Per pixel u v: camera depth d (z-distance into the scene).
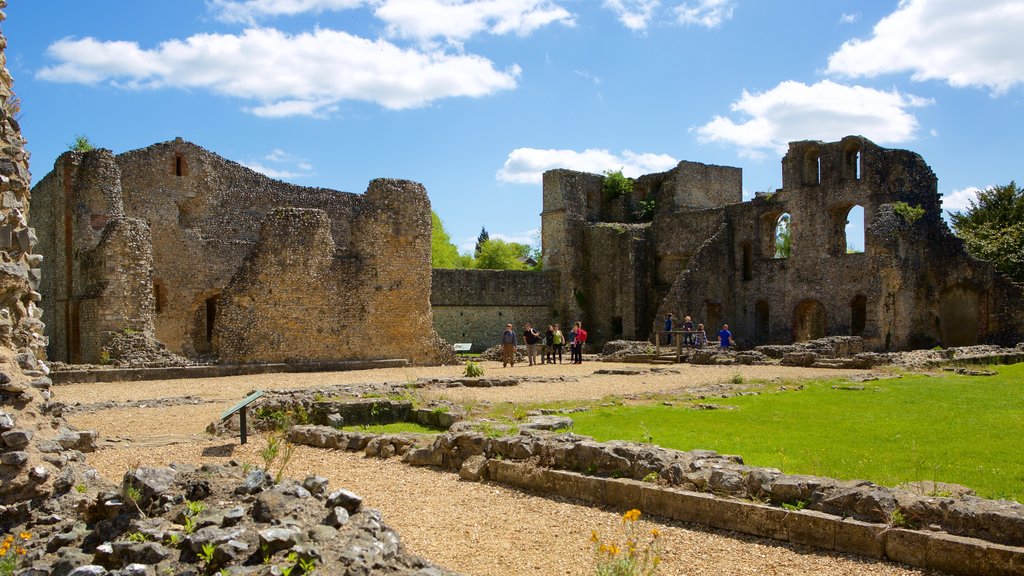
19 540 6.04
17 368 7.66
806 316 42.72
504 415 13.56
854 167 39.56
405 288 29.67
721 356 28.61
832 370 24.88
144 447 11.59
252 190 35.44
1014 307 34.66
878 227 35.47
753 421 13.31
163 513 5.80
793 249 40.66
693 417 13.82
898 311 35.22
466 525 7.36
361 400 14.50
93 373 21.48
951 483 7.83
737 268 42.75
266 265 26.94
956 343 36.59
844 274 38.44
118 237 24.88
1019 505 6.21
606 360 32.22
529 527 7.28
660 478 7.89
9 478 6.55
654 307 45.38
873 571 5.97
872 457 9.92
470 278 44.72
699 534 6.96
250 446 11.75
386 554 5.13
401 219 29.69
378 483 9.22
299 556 4.88
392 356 29.23
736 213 42.91
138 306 25.19
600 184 50.72
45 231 32.16
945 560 5.90
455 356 30.75
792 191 40.78
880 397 16.78
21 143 9.27
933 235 37.25
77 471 7.36
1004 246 43.38
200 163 33.62
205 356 28.36
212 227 33.88
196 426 13.55
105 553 5.22
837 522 6.45
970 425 12.59
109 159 29.17
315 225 27.91
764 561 6.22
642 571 5.78
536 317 47.16
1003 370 23.53
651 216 49.31
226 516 5.47
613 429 12.31
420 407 14.51
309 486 6.23
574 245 47.81
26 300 9.15
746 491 7.28
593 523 7.38
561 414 14.20
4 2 9.26
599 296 47.03
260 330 26.64
